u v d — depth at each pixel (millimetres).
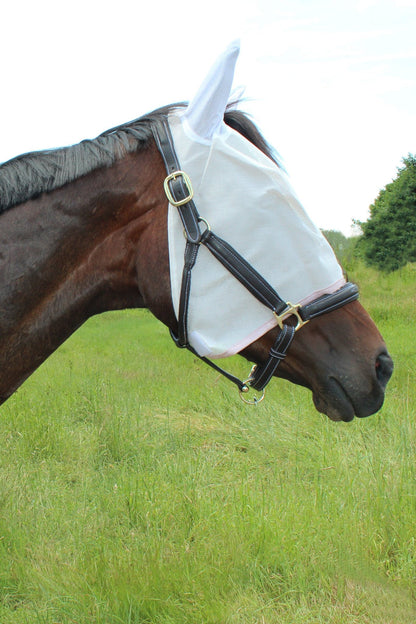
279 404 5074
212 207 1780
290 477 3779
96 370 7148
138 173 1872
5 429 4918
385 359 1885
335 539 2871
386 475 3502
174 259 1799
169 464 4023
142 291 1901
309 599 2662
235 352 1800
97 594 2576
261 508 3129
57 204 1863
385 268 15695
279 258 1780
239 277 1776
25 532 3225
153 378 6676
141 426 4887
